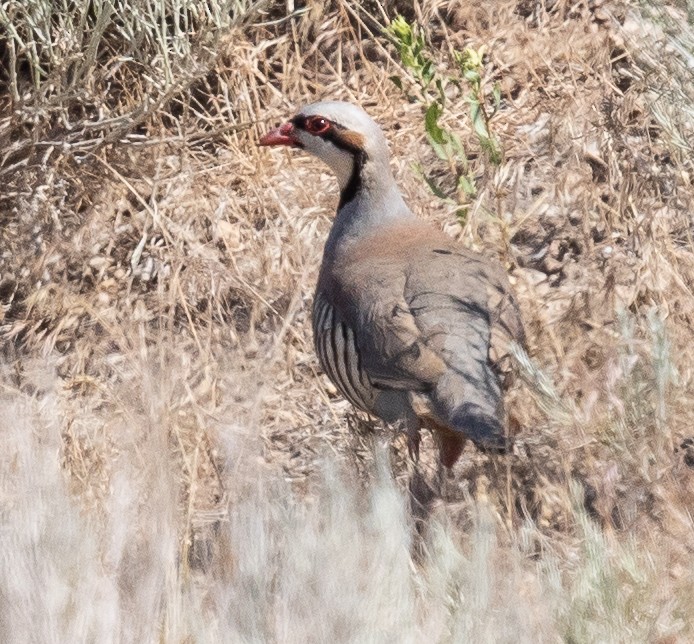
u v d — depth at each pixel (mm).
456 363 9484
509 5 15430
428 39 15227
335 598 6758
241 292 13320
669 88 12883
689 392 9477
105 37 14453
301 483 10805
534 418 10008
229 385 11055
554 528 9305
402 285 10070
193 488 9289
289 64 15281
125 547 7316
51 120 14180
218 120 14703
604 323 11523
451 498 9648
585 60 14773
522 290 11906
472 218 12281
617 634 7098
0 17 13125
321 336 10648
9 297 13625
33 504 7242
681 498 8492
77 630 6879
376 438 10383
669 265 12281
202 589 8133
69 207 14086
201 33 13711
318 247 13609
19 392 11141
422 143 14484
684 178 13000
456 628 6797
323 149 11141
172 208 13984
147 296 13398
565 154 13906
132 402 9844
